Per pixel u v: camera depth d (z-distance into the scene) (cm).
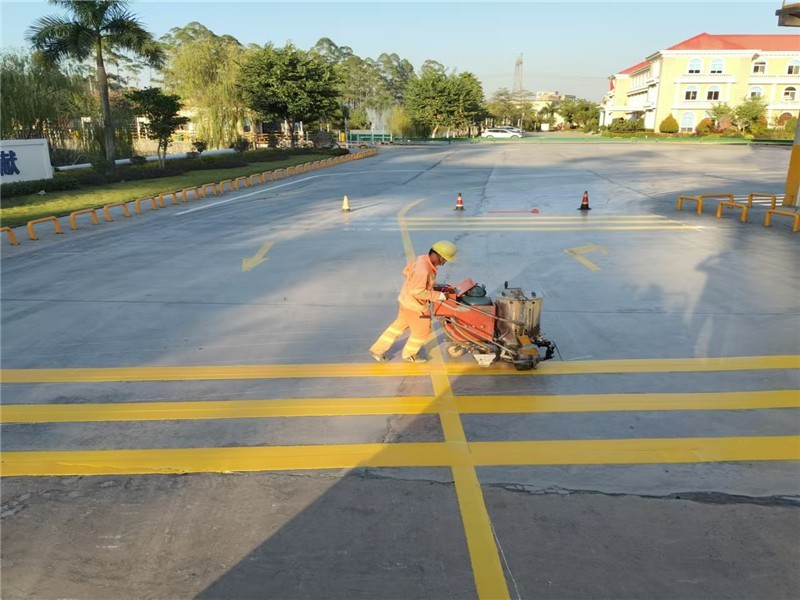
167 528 371
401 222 1584
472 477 422
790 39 7094
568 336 705
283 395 559
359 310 818
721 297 851
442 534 362
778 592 314
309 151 4734
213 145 4694
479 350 621
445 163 3797
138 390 573
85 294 908
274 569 335
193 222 1617
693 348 663
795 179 1702
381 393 561
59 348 688
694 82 6844
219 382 590
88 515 385
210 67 4738
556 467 434
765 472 425
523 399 545
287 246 1270
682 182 2431
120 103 3709
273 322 771
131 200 2070
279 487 412
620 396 548
